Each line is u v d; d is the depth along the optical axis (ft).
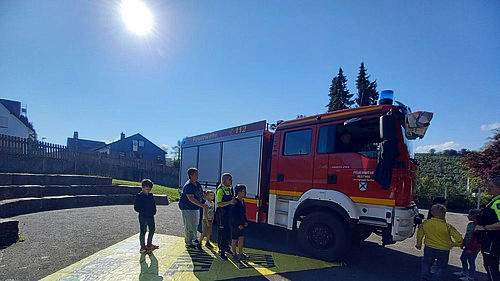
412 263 18.58
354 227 17.13
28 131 123.65
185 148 32.71
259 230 25.86
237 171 24.09
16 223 18.61
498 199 12.46
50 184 37.50
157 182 84.99
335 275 15.35
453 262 20.26
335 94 103.14
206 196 19.86
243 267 15.92
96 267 14.84
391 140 15.23
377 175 15.53
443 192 74.59
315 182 18.44
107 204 38.75
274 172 21.01
